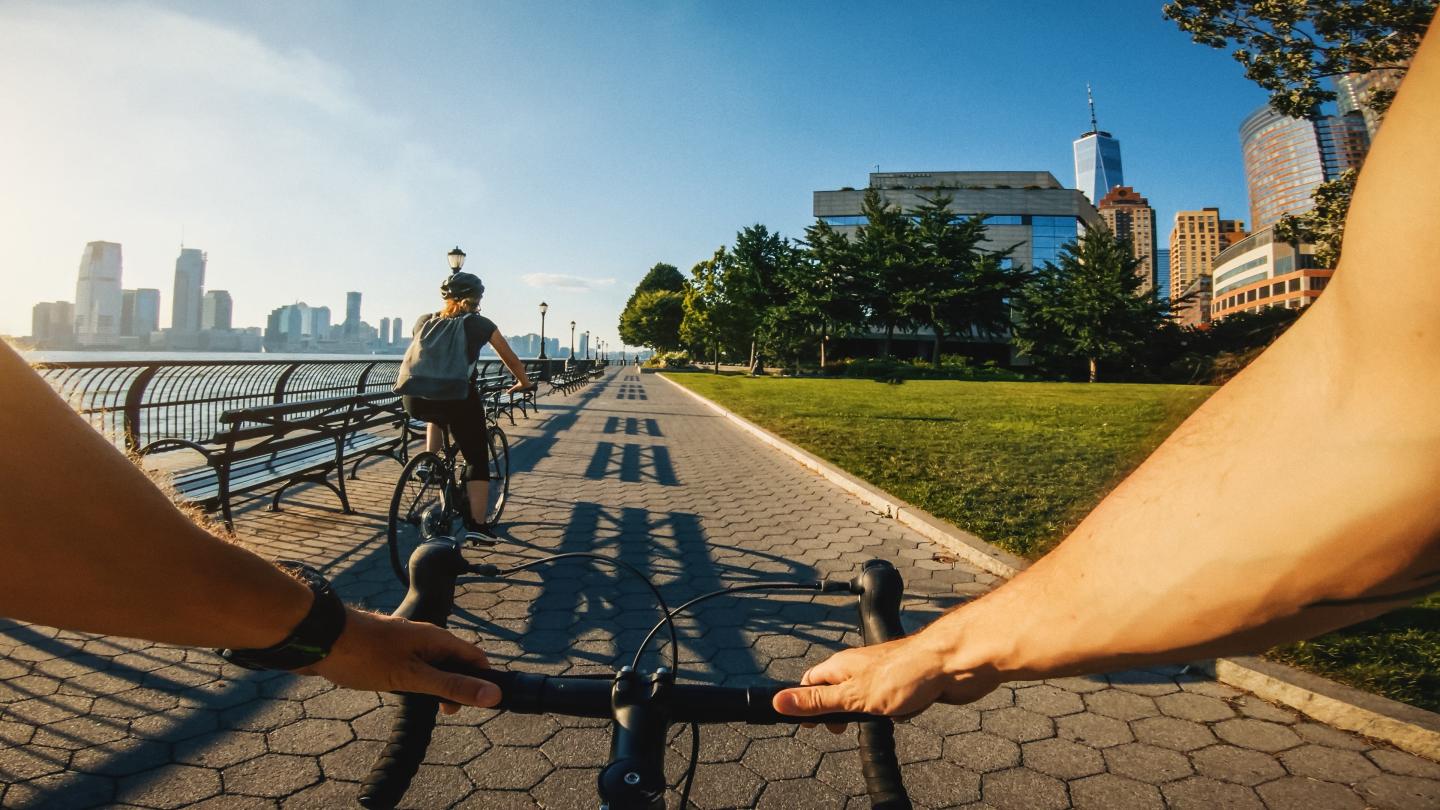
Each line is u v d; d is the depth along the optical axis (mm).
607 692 979
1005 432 13281
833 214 80250
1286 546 357
